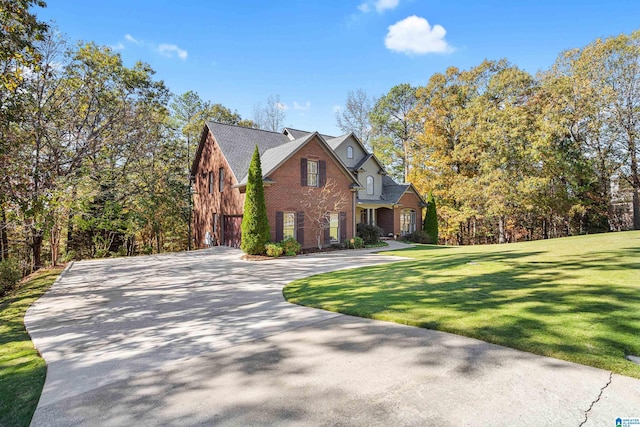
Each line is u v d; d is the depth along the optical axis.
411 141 34.94
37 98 14.19
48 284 10.83
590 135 23.11
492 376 3.40
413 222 27.20
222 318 6.37
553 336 4.20
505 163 24.16
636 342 3.88
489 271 8.66
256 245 15.69
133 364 4.34
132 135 18.69
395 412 2.87
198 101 32.28
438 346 4.26
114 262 15.34
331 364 3.95
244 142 21.20
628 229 24.86
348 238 20.19
